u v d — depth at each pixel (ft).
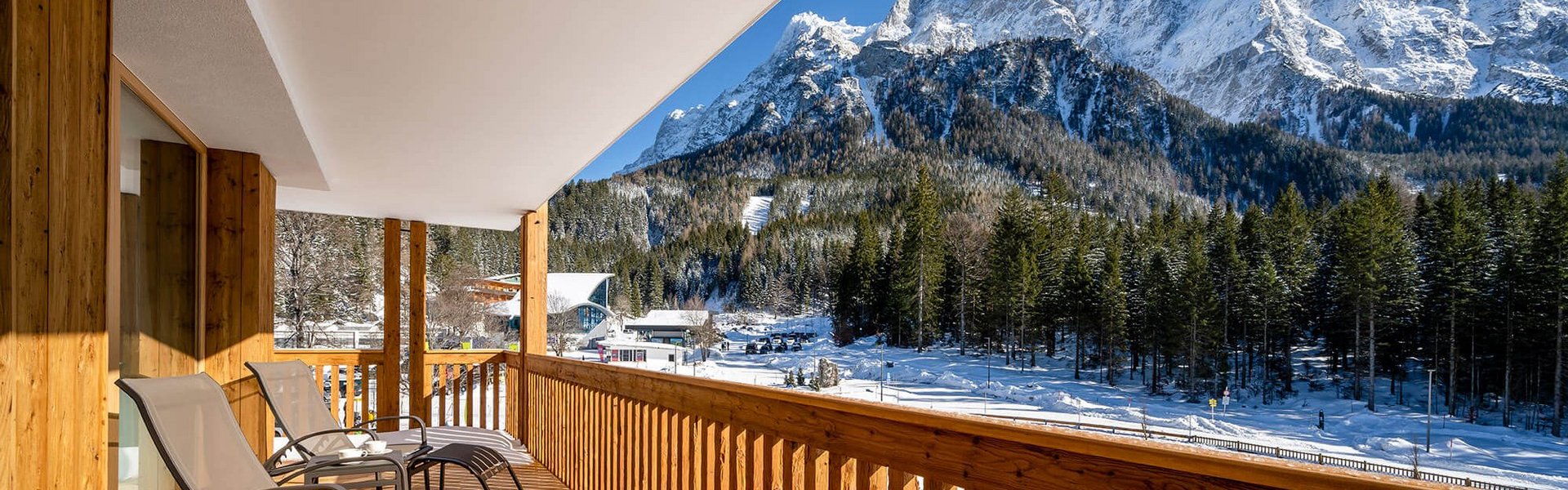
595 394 13.69
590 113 11.86
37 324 5.19
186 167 12.20
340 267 63.10
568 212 195.93
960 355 73.20
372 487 10.89
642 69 9.85
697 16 8.20
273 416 15.17
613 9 7.98
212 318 13.25
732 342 122.83
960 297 77.92
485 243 99.96
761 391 6.95
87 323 5.87
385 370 21.74
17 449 5.00
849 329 100.01
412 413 21.68
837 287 105.29
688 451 8.86
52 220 5.37
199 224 12.77
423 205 21.03
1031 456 4.20
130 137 9.83
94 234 5.99
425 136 13.34
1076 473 3.91
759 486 7.25
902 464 5.20
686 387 9.02
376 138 13.52
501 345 94.94
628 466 11.39
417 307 22.44
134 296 10.24
